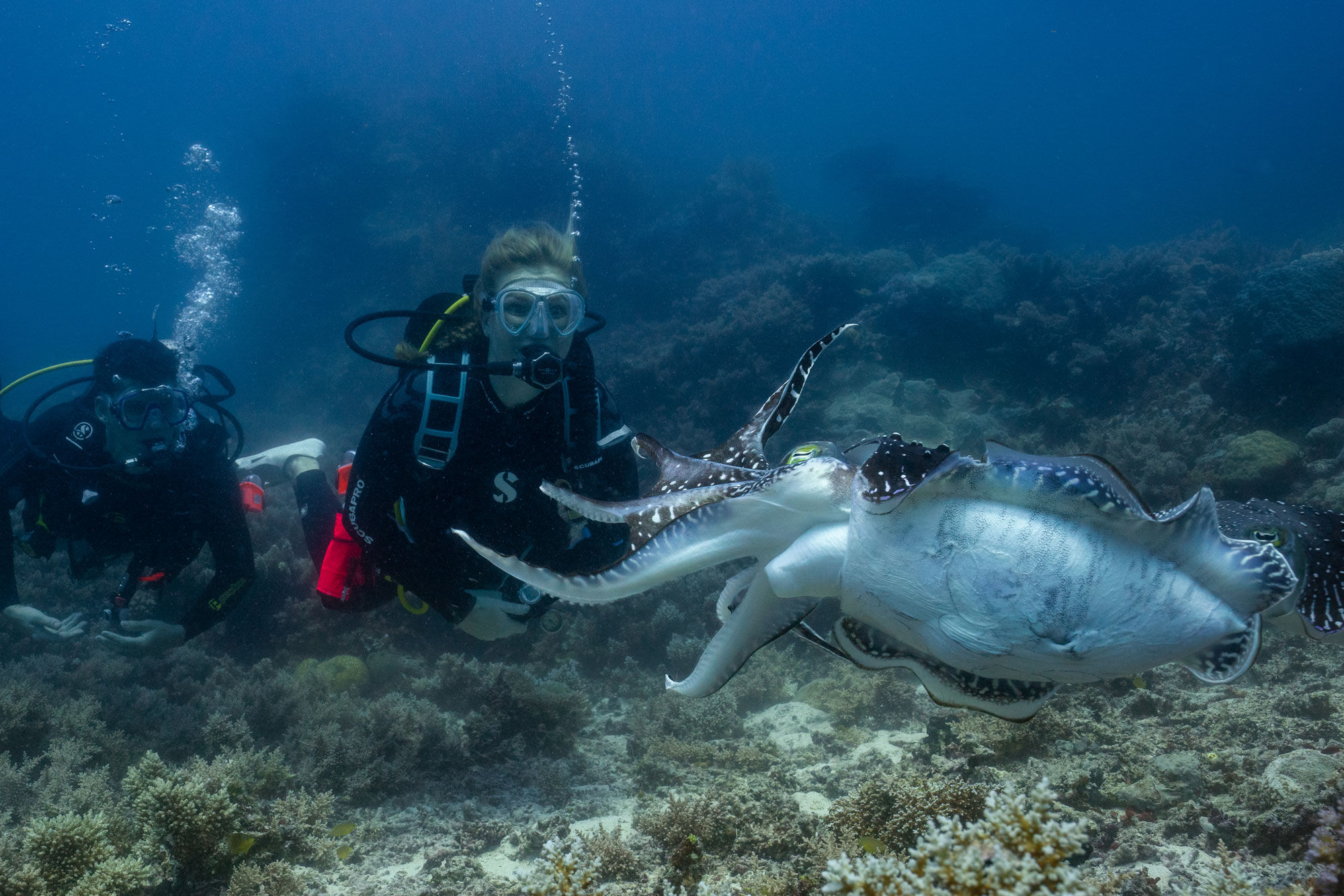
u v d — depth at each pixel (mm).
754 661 5547
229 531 4984
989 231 26750
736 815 2881
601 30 75750
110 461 4746
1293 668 3916
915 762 3418
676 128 64188
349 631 6273
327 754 4027
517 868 3045
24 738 4121
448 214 23016
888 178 29016
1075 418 9578
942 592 1151
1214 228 18953
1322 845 1940
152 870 2826
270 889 2803
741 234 21375
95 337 51375
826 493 1353
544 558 3930
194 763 3557
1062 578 1086
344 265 22672
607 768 4289
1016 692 1324
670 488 1746
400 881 2965
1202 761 2875
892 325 11625
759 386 11273
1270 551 1132
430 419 3586
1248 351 8617
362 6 61062
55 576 6953
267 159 25672
